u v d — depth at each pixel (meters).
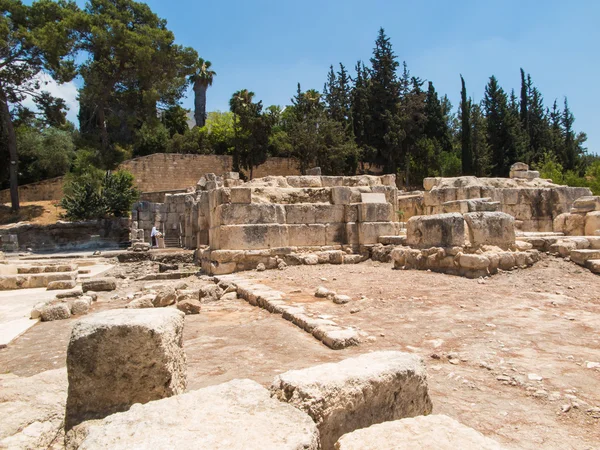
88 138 35.19
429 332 5.73
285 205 13.54
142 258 20.59
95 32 30.91
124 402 3.17
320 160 50.06
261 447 2.16
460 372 4.38
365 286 9.02
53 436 3.24
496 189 17.19
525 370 4.34
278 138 51.34
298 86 54.19
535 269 9.41
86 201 31.75
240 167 47.47
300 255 12.88
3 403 3.58
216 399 2.68
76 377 3.15
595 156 72.81
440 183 19.59
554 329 5.67
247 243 12.48
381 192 14.80
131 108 37.62
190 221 24.38
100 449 2.15
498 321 6.10
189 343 5.81
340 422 2.78
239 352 5.27
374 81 54.53
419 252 10.62
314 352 5.10
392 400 3.05
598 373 4.23
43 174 42.66
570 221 12.33
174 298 8.68
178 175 44.31
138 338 3.19
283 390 2.87
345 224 14.00
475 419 3.43
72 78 33.47
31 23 32.12
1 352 5.95
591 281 8.38
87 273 15.84
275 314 7.29
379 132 54.56
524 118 57.62
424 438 2.36
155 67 34.50
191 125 78.62
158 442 2.19
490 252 9.57
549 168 39.72
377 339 5.52
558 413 3.51
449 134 60.09
